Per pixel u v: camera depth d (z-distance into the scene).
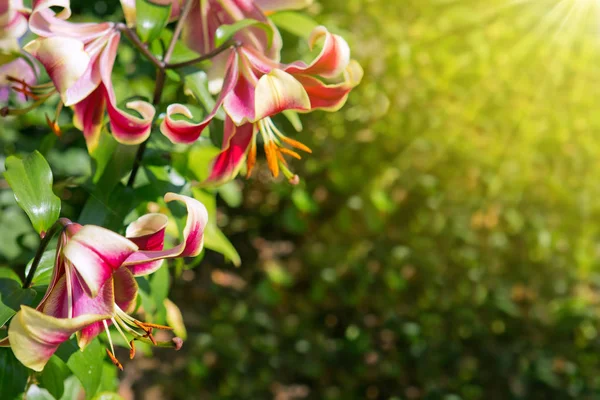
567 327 4.10
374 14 4.34
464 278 4.18
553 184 4.40
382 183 4.27
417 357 3.95
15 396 1.28
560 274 4.36
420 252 4.19
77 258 0.98
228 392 3.79
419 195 4.28
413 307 4.13
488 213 4.31
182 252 1.14
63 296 1.08
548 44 4.52
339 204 4.36
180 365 3.78
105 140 1.49
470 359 4.02
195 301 4.12
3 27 1.30
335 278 4.15
